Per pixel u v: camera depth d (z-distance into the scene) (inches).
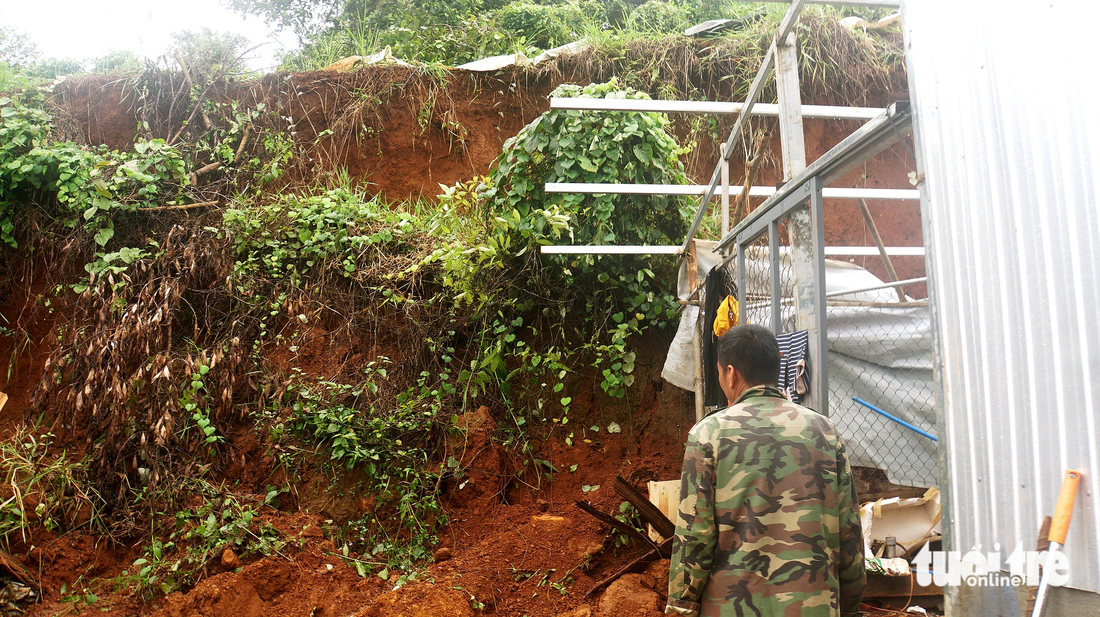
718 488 85.4
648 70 282.8
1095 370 63.5
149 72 262.7
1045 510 68.9
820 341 115.7
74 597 171.9
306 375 213.5
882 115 97.7
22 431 198.7
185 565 174.4
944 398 85.4
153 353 205.3
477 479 202.8
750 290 179.8
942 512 85.2
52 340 219.5
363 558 184.2
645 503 166.4
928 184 88.7
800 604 78.6
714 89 284.4
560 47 294.4
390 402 212.8
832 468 85.5
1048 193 68.9
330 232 232.5
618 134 214.1
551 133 219.9
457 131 284.0
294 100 275.1
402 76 283.3
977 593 78.6
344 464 198.5
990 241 77.0
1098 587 62.9
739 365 93.0
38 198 232.1
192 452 198.2
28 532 178.2
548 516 197.5
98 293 209.2
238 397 209.8
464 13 345.1
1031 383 71.2
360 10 372.8
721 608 81.3
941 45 85.8
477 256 217.6
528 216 218.2
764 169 277.7
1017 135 72.9
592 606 165.2
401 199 278.5
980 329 78.9
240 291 219.6
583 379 230.4
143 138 249.8
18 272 228.5
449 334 223.1
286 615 164.6
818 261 117.0
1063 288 67.1
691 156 277.9
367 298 228.7
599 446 225.0
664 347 235.3
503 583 174.4
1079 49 65.2
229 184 249.9
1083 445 64.8
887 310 202.2
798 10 126.0
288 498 196.5
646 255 227.6
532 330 231.1
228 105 266.1
